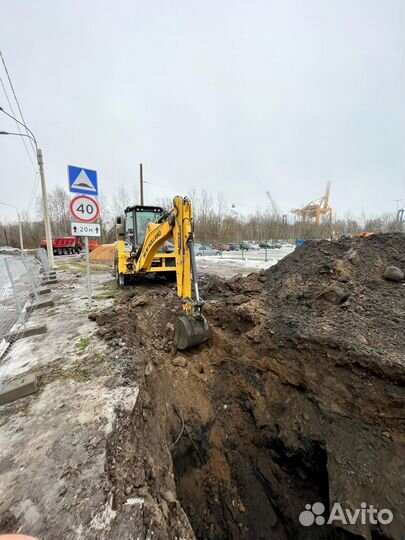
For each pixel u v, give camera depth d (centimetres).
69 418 250
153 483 201
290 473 322
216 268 1351
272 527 302
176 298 604
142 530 157
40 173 1327
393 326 353
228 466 345
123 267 818
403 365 274
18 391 282
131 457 211
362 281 469
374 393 287
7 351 400
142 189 2727
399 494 237
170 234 498
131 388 296
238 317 464
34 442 222
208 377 423
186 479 315
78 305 638
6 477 190
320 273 507
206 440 357
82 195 570
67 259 2286
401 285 450
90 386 300
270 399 368
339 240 646
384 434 272
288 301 483
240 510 313
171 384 386
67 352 385
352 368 306
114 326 453
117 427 238
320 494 293
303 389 346
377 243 571
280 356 372
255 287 597
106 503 172
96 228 603
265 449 349
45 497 175
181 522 185
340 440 287
